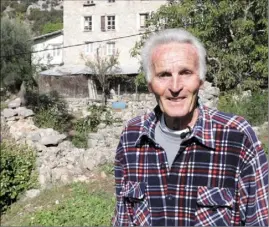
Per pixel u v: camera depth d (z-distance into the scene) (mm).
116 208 2205
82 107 23625
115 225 2201
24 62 23344
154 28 17359
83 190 8711
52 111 20453
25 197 9297
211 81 16953
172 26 16625
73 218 7125
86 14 33938
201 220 1951
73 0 34094
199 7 16844
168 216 2012
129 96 24922
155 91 2033
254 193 1945
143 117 2164
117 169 2189
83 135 16172
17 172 9539
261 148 1998
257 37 16547
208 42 16406
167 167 2027
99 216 7055
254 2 16438
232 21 16219
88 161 10039
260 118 12328
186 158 1986
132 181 2105
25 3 46375
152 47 2041
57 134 11930
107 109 20609
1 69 22953
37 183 9656
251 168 1940
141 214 2068
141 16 32438
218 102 12570
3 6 44250
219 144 1960
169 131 2035
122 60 33031
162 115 2094
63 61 34812
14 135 13852
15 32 23297
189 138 1971
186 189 1981
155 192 2041
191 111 2006
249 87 15664
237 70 16109
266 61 15961
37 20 47031
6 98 22984
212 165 1959
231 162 1948
